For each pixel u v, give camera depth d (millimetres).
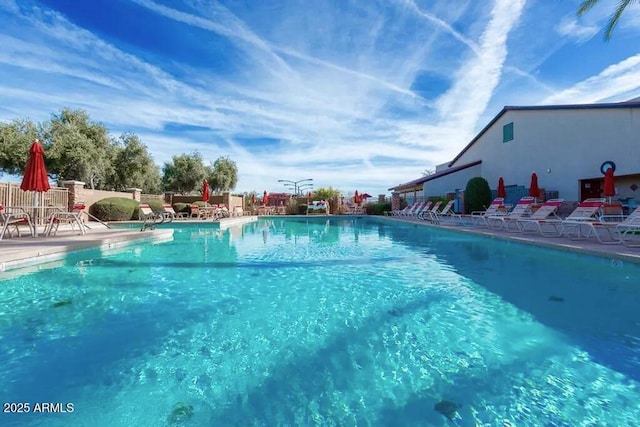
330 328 3566
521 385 2484
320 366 2795
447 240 10930
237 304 4328
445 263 6930
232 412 2225
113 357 2953
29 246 6969
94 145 21281
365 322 3723
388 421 2119
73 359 2916
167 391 2465
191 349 3096
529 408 2225
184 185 30578
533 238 9047
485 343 3178
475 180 18375
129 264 6824
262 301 4449
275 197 34812
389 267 6574
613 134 14055
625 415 2137
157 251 8594
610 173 11000
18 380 2596
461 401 2312
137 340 3279
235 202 26391
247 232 14195
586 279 5406
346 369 2746
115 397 2389
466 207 18703
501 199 14242
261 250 8883
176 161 30484
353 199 32812
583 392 2389
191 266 6633
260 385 2535
